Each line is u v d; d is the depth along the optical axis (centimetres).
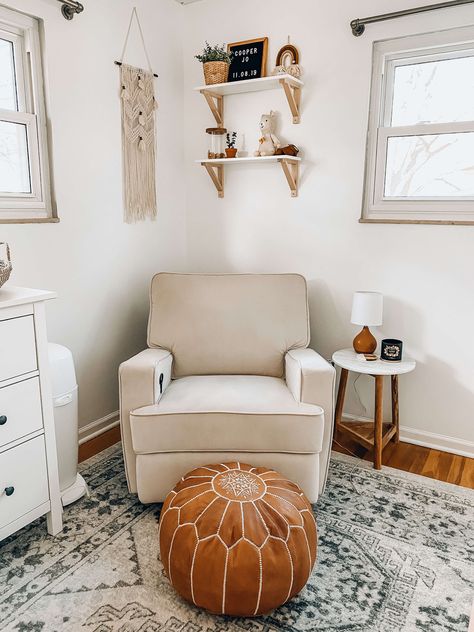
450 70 233
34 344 167
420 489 217
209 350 237
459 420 251
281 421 188
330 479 224
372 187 258
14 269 216
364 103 249
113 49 250
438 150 240
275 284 248
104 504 203
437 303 248
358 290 269
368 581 162
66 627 143
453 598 155
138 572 165
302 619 146
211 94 284
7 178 215
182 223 320
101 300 263
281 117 274
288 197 280
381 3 236
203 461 193
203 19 289
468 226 234
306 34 258
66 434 198
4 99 211
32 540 180
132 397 196
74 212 240
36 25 213
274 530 144
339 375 283
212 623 145
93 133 245
